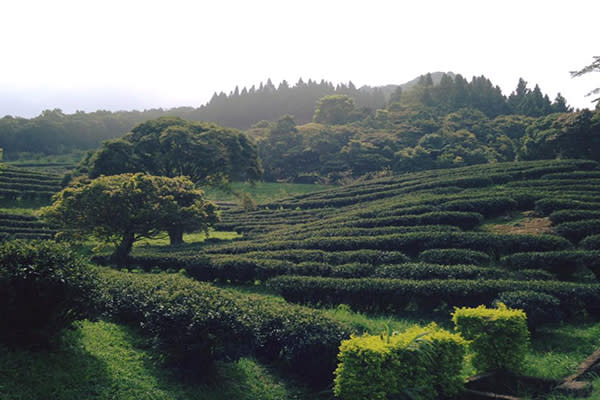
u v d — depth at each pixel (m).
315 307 15.76
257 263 19.70
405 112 118.94
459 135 86.38
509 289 13.62
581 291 12.91
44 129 133.25
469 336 9.53
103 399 6.95
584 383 8.18
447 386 8.24
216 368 9.02
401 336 8.08
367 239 22.50
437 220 25.50
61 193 24.98
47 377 6.97
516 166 41.75
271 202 51.91
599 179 31.23
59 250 8.45
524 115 109.19
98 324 10.23
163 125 44.34
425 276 16.38
